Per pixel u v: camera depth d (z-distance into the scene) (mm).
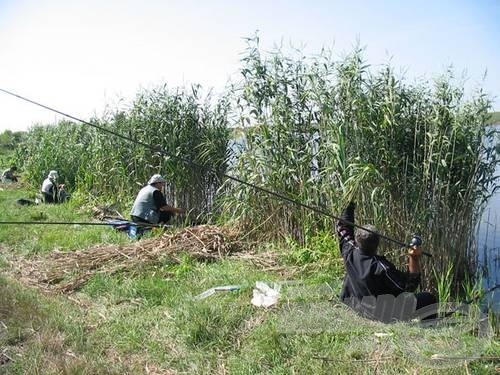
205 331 5262
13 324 5547
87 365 4641
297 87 8453
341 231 5887
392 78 7113
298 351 4887
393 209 7141
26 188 18000
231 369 4664
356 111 7430
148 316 5867
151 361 4914
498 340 5215
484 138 7066
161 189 10648
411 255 5527
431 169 6969
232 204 9336
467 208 7023
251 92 8547
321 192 7828
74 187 16594
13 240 9594
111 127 13289
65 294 6816
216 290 6516
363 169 6840
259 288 6367
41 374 4523
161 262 7789
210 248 8375
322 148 7953
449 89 7141
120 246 8508
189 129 11641
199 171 11406
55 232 10062
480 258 8055
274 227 8672
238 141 9797
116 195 13547
